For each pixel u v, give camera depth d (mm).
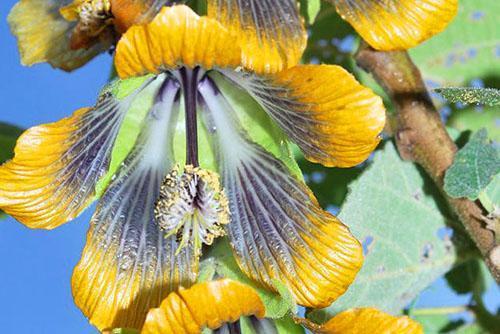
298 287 161
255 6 159
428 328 201
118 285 164
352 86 150
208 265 166
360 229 184
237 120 170
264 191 166
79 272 163
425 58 211
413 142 183
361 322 150
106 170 165
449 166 180
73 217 163
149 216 168
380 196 185
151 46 149
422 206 187
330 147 157
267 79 158
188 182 165
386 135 191
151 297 165
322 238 160
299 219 162
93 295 163
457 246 188
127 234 166
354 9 167
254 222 166
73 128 157
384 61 185
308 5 173
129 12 164
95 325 163
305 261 161
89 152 162
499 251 171
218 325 150
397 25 166
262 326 162
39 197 158
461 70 211
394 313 186
